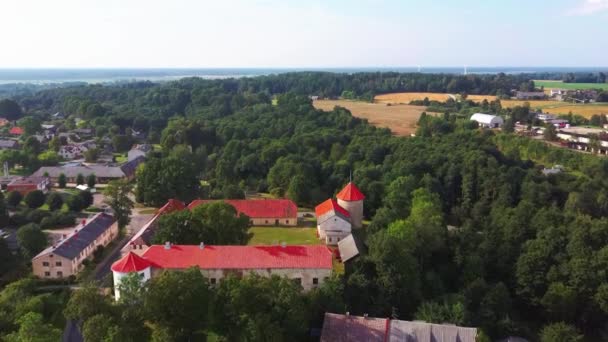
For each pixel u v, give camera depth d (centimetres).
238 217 11075
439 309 8825
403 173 15875
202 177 19075
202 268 8881
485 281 10381
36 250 11119
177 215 10344
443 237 11275
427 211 12125
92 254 11512
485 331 9012
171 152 19862
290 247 9431
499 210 13400
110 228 12769
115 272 8469
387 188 14562
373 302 9019
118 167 19662
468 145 18375
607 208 14600
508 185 15088
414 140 19562
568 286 9812
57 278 10244
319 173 17012
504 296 9662
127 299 7431
